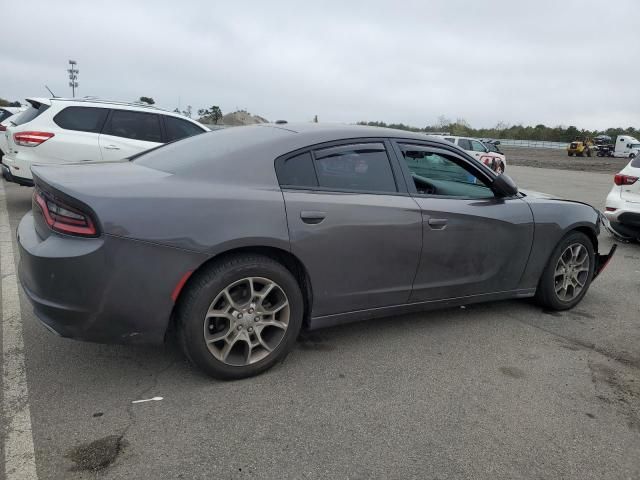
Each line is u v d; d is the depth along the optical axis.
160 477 2.24
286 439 2.55
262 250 3.08
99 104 7.62
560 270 4.49
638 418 2.91
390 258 3.47
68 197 2.63
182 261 2.76
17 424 2.56
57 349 3.39
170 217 2.73
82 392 2.89
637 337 4.07
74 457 2.34
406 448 2.53
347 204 3.26
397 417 2.79
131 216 2.66
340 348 3.62
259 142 3.22
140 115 7.89
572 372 3.43
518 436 2.68
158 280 2.73
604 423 2.84
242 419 2.70
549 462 2.49
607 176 23.02
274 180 3.10
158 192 2.78
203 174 2.99
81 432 2.52
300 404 2.87
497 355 3.63
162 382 3.03
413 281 3.64
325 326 3.40
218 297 2.90
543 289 4.45
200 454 2.41
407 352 3.61
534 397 3.08
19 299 4.24
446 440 2.61
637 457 2.56
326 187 3.27
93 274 2.62
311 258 3.15
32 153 7.17
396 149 3.64
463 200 3.86
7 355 3.28
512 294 4.26
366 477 2.31
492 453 2.53
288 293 3.13
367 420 2.75
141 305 2.73
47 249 2.64
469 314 4.42
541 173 24.27
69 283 2.62
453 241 3.73
